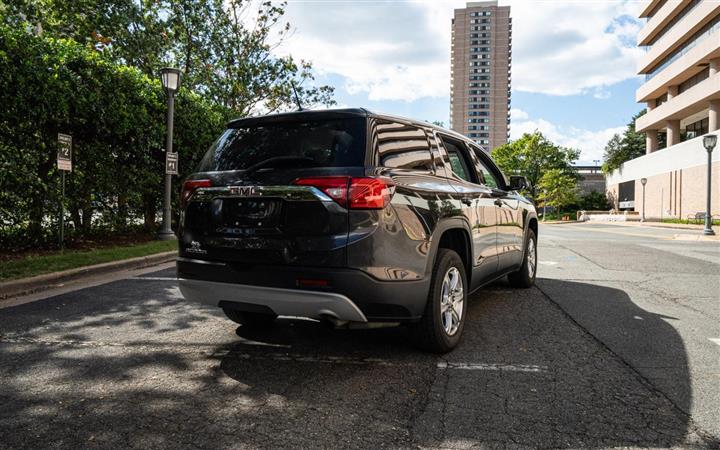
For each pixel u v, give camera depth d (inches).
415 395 115.2
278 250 122.6
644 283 268.7
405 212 128.3
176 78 432.8
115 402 111.1
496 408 108.0
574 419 102.8
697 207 1492.4
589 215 2197.3
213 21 743.1
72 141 370.3
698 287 256.4
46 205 342.6
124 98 397.4
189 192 142.1
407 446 91.6
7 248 333.4
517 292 241.0
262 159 133.9
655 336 164.9
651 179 1857.8
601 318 189.3
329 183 120.3
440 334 141.1
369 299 119.9
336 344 155.3
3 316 189.6
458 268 153.1
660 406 109.3
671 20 1765.5
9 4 570.6
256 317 170.7
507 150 3026.6
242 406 109.0
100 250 358.6
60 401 111.7
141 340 159.6
